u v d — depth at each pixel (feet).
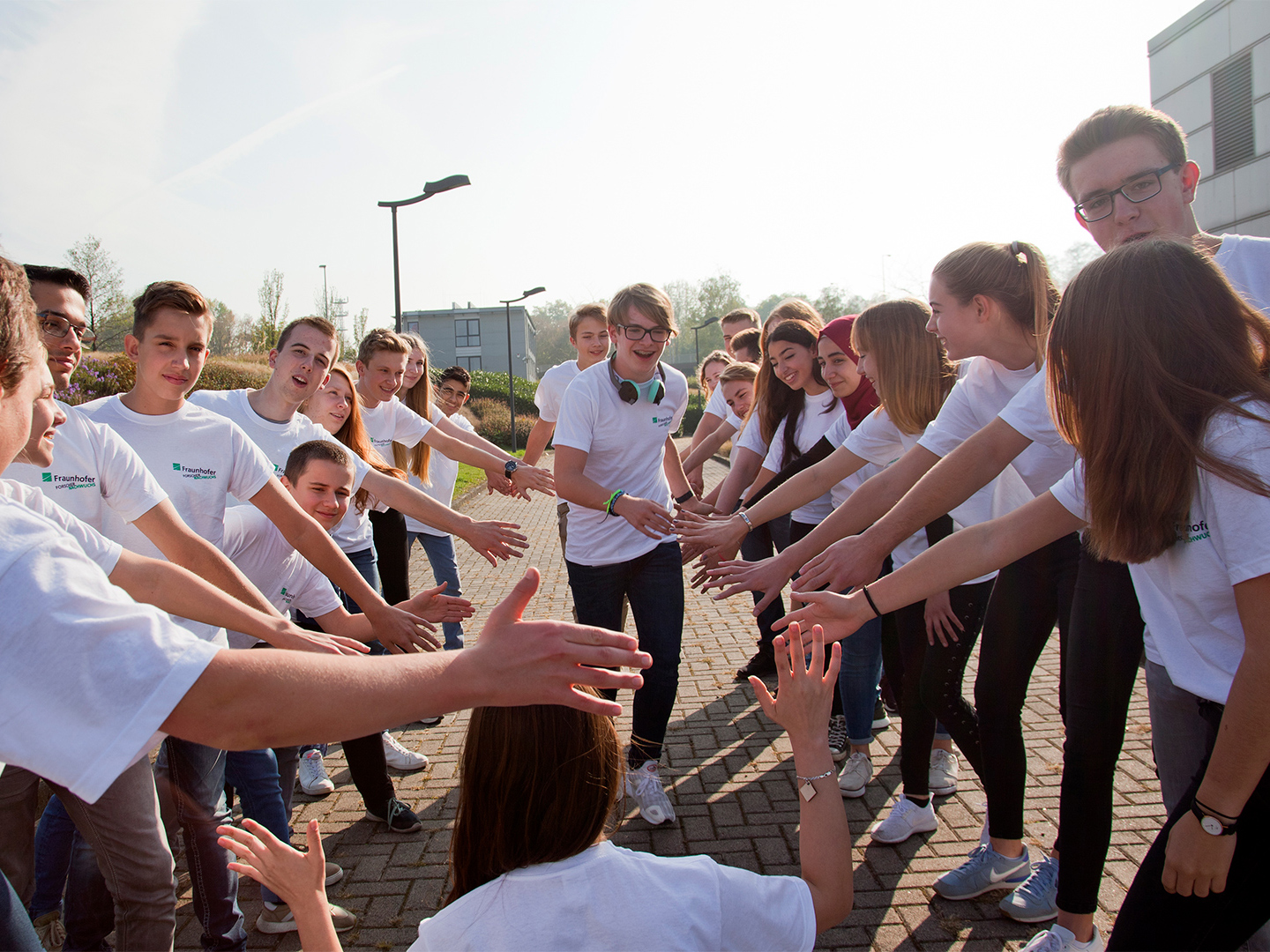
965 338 8.84
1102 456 5.28
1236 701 4.74
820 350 13.33
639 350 11.63
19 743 3.19
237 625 6.51
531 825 4.25
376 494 11.68
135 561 6.44
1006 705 8.90
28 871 7.47
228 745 3.36
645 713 11.41
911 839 10.36
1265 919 5.17
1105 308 5.22
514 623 3.83
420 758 13.07
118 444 7.86
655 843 10.46
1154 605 6.00
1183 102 65.51
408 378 18.31
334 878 9.82
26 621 3.23
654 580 11.75
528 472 15.38
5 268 3.85
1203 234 8.75
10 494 6.11
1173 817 5.45
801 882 4.58
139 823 6.92
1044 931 7.91
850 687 11.78
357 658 3.63
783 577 9.02
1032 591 8.73
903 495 9.14
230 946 7.81
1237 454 4.74
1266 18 57.11
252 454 9.30
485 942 4.13
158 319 8.59
